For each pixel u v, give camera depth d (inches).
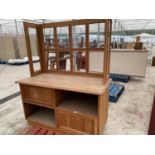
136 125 98.6
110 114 113.2
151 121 84.9
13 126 99.7
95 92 67.4
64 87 74.5
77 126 81.5
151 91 163.6
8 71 278.8
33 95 88.6
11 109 124.6
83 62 110.1
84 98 96.5
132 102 135.0
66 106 85.3
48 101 84.7
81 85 77.2
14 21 311.6
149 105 128.6
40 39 101.7
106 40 71.2
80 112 78.4
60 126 86.8
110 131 91.9
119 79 201.3
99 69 207.5
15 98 147.8
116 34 435.2
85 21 82.4
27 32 90.0
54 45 99.5
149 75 237.8
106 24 69.2
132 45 333.1
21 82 86.2
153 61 320.8
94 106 85.0
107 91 89.7
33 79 91.0
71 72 99.4
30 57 95.3
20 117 111.7
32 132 90.1
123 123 101.0
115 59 204.5
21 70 287.3
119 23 339.3
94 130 77.2
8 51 375.2
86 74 94.6
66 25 89.5
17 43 370.6
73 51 94.5
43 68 108.1
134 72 199.8
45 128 93.6
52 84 79.8
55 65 111.9
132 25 402.6
